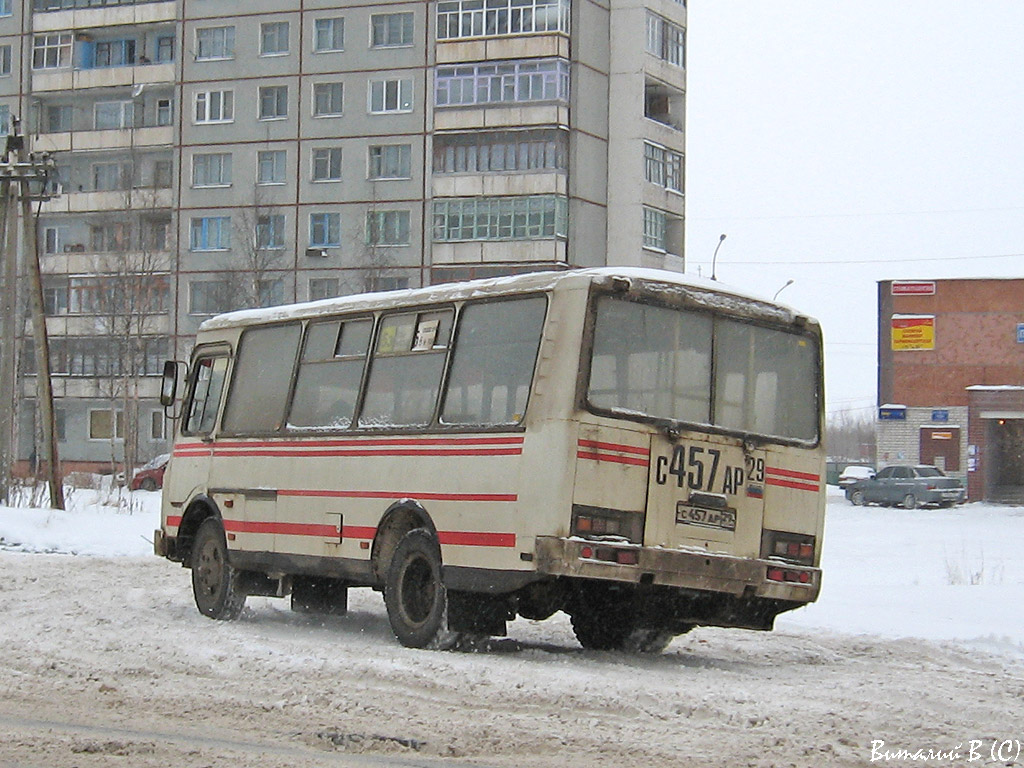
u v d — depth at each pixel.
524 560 11.99
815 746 8.12
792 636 15.35
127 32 76.19
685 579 12.27
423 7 69.88
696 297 12.71
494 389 12.73
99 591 17.95
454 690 9.92
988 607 17.23
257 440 15.73
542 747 7.99
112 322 69.31
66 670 10.63
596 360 12.09
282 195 72.00
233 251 72.88
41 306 33.34
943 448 61.34
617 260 70.44
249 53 73.06
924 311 61.78
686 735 8.45
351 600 18.73
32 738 8.00
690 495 12.44
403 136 70.06
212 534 16.27
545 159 67.94
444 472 13.01
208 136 73.50
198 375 17.16
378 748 7.95
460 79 69.25
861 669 12.55
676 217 73.56
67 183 76.75
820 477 13.33
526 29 68.31
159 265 74.00
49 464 32.91
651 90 72.94
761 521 12.86
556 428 11.98
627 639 14.20
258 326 16.25
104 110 76.56
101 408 74.50
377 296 14.50
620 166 70.56
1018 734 8.80
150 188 74.06
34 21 76.94
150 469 59.44
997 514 52.72
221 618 15.89
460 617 12.71
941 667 12.76
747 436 12.83
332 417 14.76
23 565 21.98
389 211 70.19
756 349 13.09
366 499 13.98
